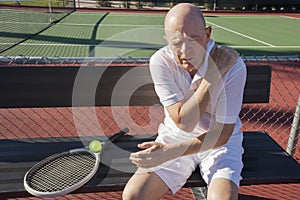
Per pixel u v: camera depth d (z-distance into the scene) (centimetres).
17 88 193
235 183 143
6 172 158
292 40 895
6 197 144
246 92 210
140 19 1259
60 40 789
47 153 178
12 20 1116
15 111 357
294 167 167
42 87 195
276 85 474
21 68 190
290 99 416
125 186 147
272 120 352
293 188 225
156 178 147
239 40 879
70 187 142
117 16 1366
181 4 136
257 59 207
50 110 361
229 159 152
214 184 142
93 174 152
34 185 146
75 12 1509
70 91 198
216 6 1864
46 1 1769
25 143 189
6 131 312
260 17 1534
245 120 352
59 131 315
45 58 191
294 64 566
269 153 181
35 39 792
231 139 162
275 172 162
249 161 172
